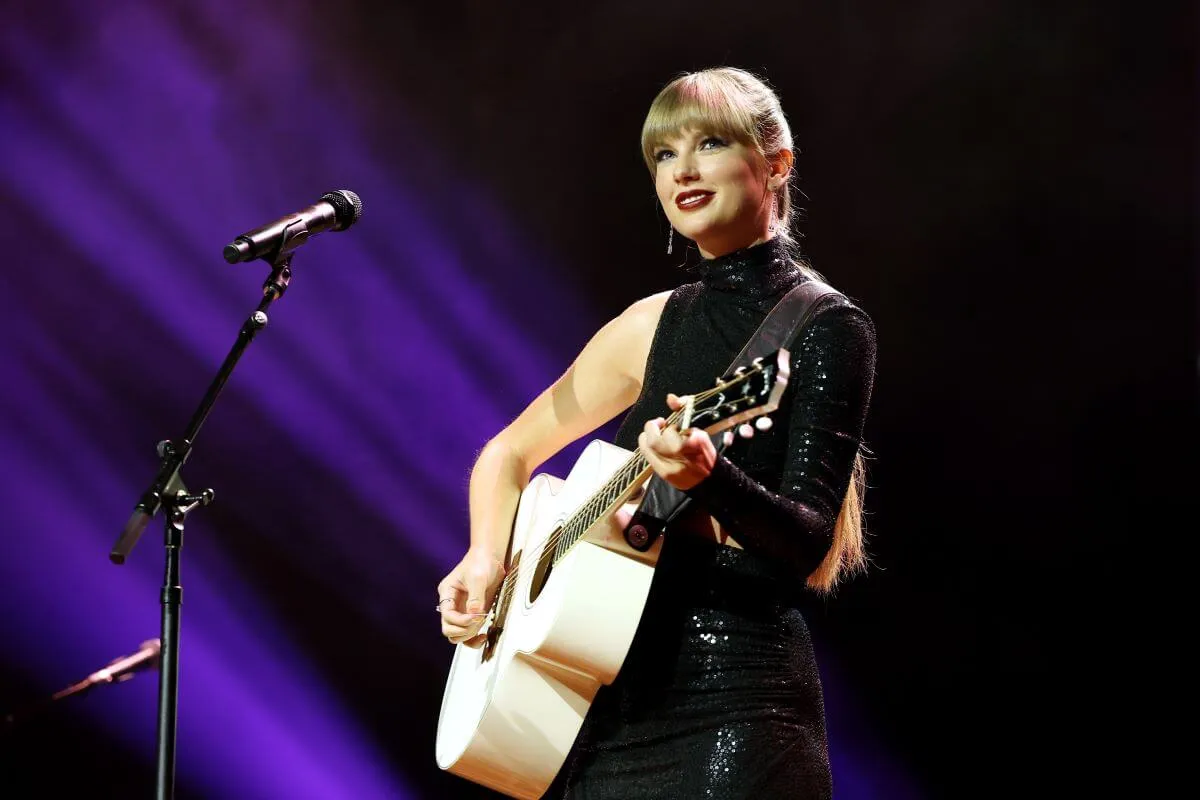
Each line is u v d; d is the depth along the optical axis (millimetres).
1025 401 18531
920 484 18719
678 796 7160
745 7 20812
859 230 19703
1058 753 17344
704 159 7781
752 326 7742
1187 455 17672
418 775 19938
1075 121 18891
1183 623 17250
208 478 21188
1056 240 18797
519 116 21984
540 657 7484
